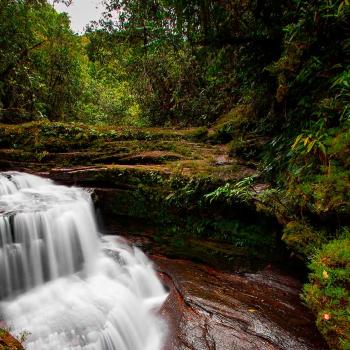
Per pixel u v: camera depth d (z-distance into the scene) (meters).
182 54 10.16
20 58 10.59
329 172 3.49
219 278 4.67
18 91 11.03
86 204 5.85
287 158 4.64
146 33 9.52
